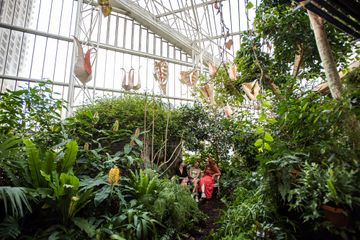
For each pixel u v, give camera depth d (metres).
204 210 3.35
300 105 2.15
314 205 1.63
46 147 2.93
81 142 3.58
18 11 7.82
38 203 2.20
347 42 3.00
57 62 8.10
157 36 10.23
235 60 3.62
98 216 2.47
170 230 2.52
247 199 2.50
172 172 4.34
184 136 4.52
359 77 1.97
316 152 1.94
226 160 4.33
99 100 4.64
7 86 7.32
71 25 8.55
